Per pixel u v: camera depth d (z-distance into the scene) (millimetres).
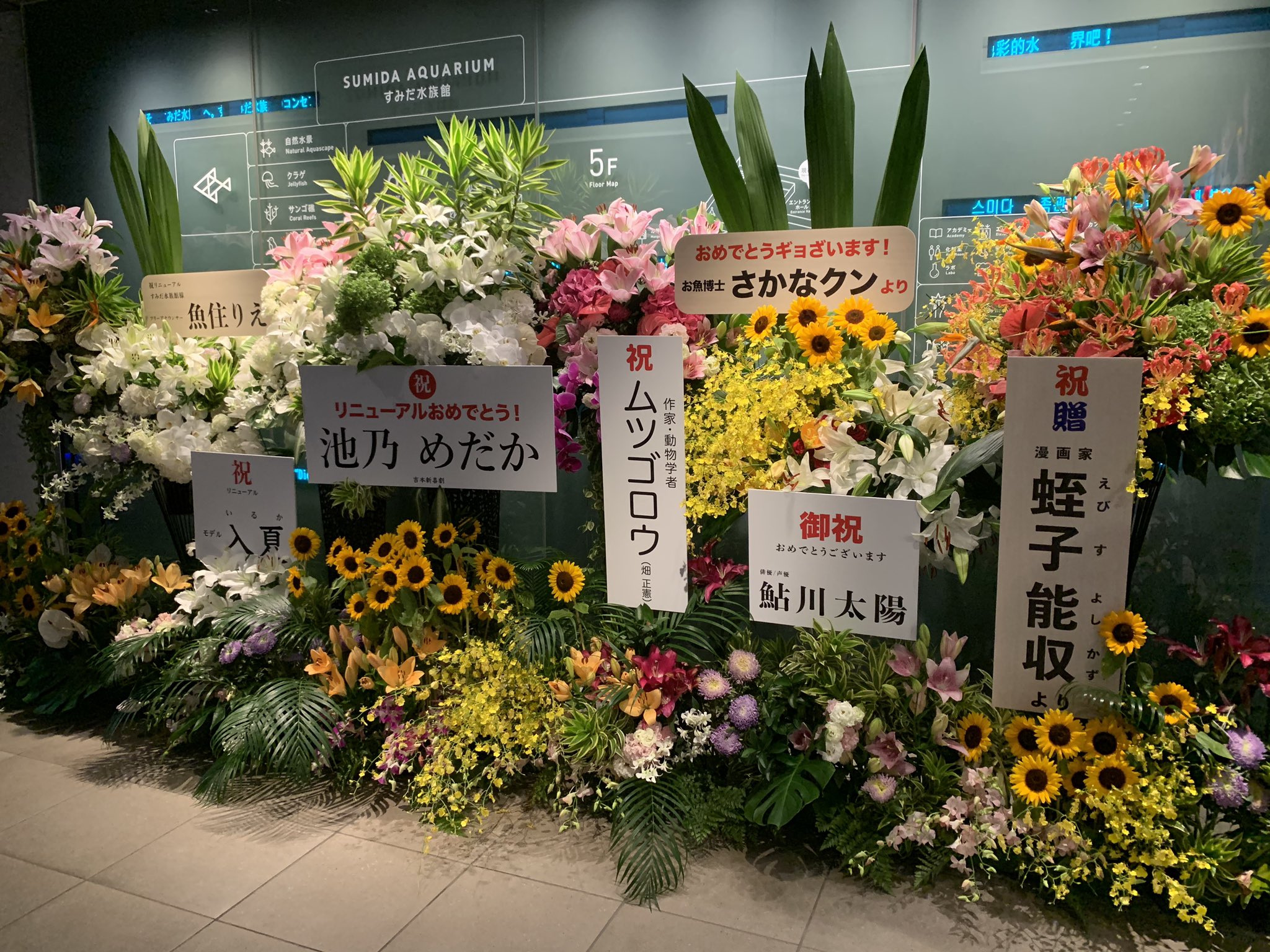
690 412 2240
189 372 2803
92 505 3238
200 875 2102
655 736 2209
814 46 2695
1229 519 2451
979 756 2014
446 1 3094
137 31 3574
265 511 2715
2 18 3734
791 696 2146
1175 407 1764
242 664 2660
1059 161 2496
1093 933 1840
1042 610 1901
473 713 2283
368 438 2486
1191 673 2518
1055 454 1825
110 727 2721
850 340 2105
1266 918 1858
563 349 2418
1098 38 2412
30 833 2291
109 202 3744
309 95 3344
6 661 3104
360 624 2512
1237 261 1884
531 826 2289
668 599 2258
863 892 1993
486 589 2494
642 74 2895
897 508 1977
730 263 2154
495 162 2498
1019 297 1994
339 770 2488
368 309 2348
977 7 2508
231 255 3584
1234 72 2311
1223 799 1812
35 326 2934
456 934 1874
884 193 2174
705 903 1966
